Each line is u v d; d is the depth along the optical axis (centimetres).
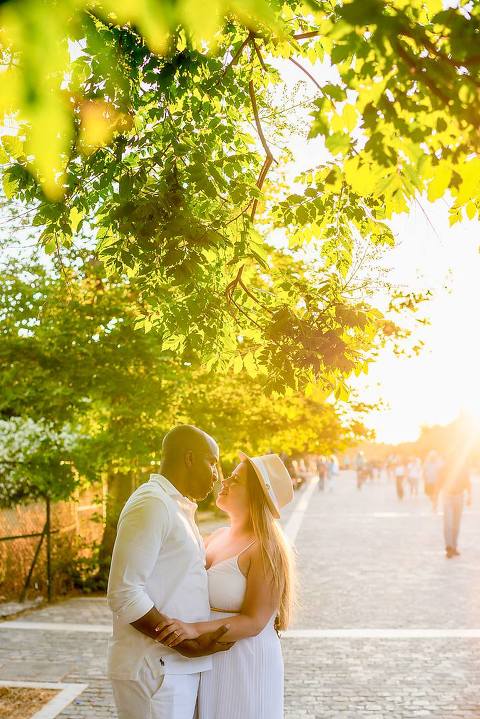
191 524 377
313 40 509
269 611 377
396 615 1035
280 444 1655
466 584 1276
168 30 189
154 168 454
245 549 383
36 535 1175
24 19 178
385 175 318
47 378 1091
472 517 2700
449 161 302
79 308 1059
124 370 1112
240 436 1418
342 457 11350
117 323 1078
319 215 505
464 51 267
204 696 374
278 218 503
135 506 353
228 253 507
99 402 1198
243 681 374
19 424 1219
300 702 670
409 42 292
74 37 288
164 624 343
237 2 183
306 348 495
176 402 1214
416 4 291
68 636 929
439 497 4003
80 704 656
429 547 1817
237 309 544
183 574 358
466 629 945
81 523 1550
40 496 1220
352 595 1192
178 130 461
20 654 836
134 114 440
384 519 2652
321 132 292
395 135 299
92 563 1305
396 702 667
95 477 1203
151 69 421
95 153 419
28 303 1000
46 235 483
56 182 409
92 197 463
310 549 1808
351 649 857
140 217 418
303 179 504
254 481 393
